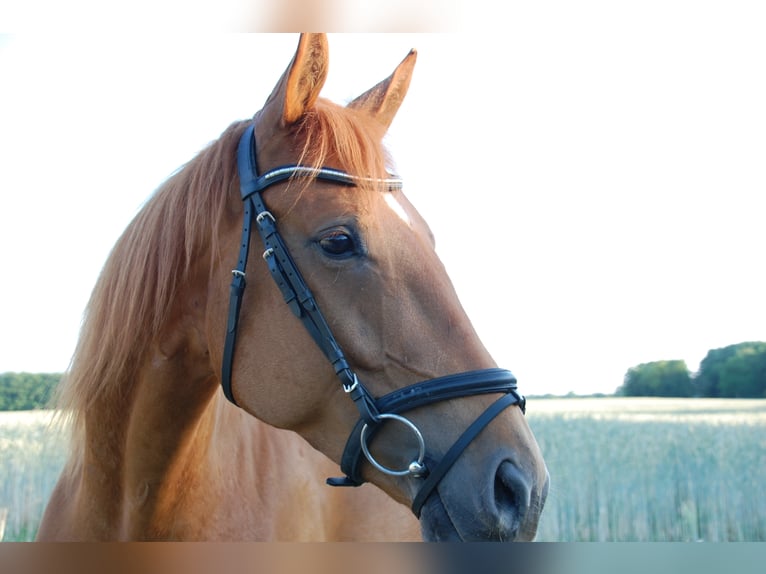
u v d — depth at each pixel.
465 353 1.75
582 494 10.41
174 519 2.12
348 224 1.76
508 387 1.75
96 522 2.18
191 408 2.04
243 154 1.94
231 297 1.84
